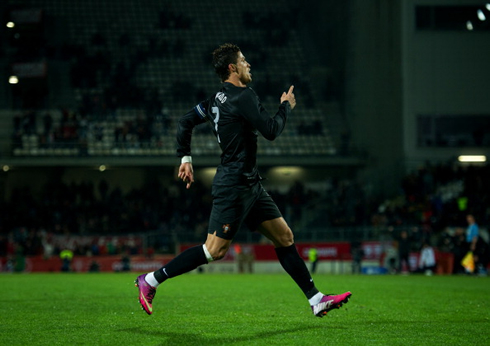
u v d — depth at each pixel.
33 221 96.06
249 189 15.41
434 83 95.94
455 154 94.75
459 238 68.38
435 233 79.75
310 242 85.81
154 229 95.88
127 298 28.94
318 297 16.17
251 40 126.06
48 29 123.31
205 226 92.31
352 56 107.25
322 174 107.12
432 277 58.75
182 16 128.62
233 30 128.00
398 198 88.06
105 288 37.81
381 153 98.75
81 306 24.59
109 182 106.50
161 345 14.11
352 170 106.56
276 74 118.25
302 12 130.62
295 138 107.94
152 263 84.69
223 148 15.48
